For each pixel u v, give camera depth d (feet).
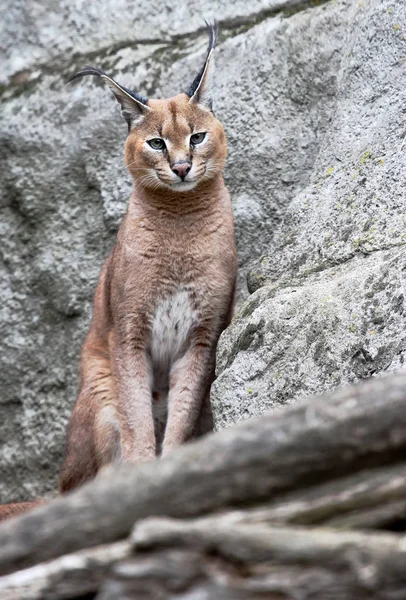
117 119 40.70
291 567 15.93
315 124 37.55
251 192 38.17
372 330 27.73
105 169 40.73
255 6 39.55
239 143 38.40
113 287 34.40
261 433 16.88
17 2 43.80
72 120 41.55
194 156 33.45
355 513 16.96
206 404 35.73
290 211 34.32
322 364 28.50
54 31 43.16
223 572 15.99
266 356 30.07
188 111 34.12
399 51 33.94
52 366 41.32
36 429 41.52
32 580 17.10
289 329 29.81
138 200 34.27
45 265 41.52
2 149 42.50
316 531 16.33
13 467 41.86
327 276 31.01
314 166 35.42
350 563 15.75
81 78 41.81
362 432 16.61
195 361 34.45
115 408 35.42
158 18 41.57
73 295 40.96
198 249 33.71
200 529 16.12
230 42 39.27
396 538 15.96
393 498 16.88
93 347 36.47
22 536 17.22
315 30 37.73
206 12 40.57
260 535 16.02
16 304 41.98
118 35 42.16
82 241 41.01
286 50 38.14
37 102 42.34
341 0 37.63
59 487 39.22
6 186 42.39
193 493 16.90
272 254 33.60
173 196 33.60
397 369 26.66
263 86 38.29
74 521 17.11
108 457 35.50
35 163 42.01
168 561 16.07
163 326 34.37
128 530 16.99
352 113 34.55
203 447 17.04
